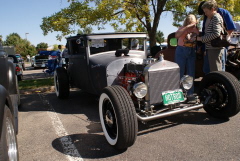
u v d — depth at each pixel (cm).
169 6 715
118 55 414
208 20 388
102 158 262
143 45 483
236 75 538
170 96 317
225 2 668
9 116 217
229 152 258
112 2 661
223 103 345
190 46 401
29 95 636
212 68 396
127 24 770
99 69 397
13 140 214
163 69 314
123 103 256
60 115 434
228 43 361
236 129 320
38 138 328
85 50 434
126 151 276
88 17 722
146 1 705
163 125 349
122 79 374
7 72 288
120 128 250
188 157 254
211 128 328
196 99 338
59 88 533
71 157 268
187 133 316
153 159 254
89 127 363
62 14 770
